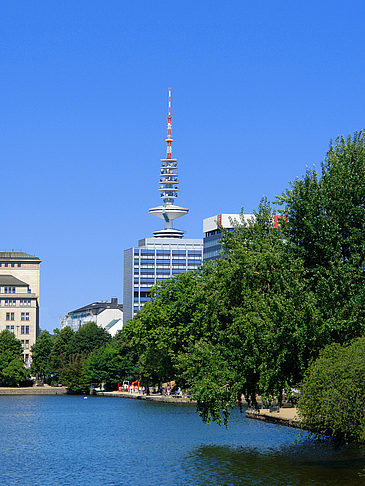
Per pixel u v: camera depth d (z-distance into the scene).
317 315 55.28
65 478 56.16
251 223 62.75
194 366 60.91
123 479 55.06
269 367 55.91
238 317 56.25
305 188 60.19
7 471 59.72
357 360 52.22
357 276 57.19
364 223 58.84
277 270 56.97
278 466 57.56
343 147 62.41
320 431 57.25
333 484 50.38
